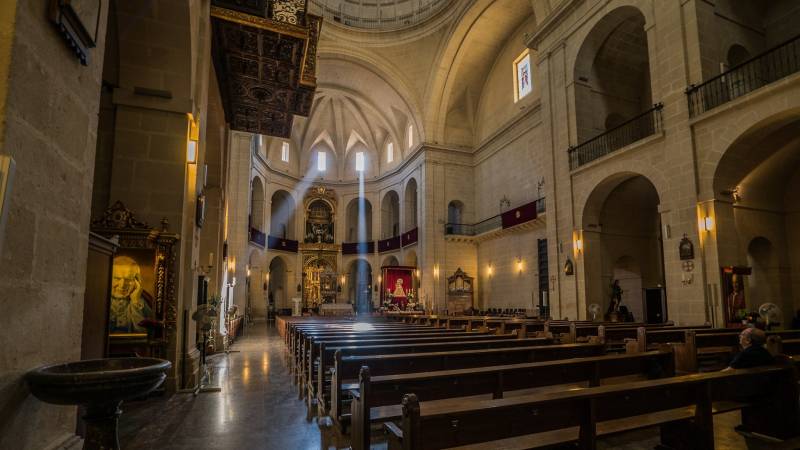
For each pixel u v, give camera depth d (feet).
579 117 48.39
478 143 88.43
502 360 17.98
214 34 28.12
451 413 8.13
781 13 40.45
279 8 30.04
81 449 9.50
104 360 9.38
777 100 29.58
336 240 115.14
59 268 8.84
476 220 87.51
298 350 25.55
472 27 74.49
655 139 38.11
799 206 38.45
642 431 15.39
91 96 10.18
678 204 36.09
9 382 7.16
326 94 104.01
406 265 96.99
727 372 12.36
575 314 46.34
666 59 38.01
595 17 46.16
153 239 22.11
